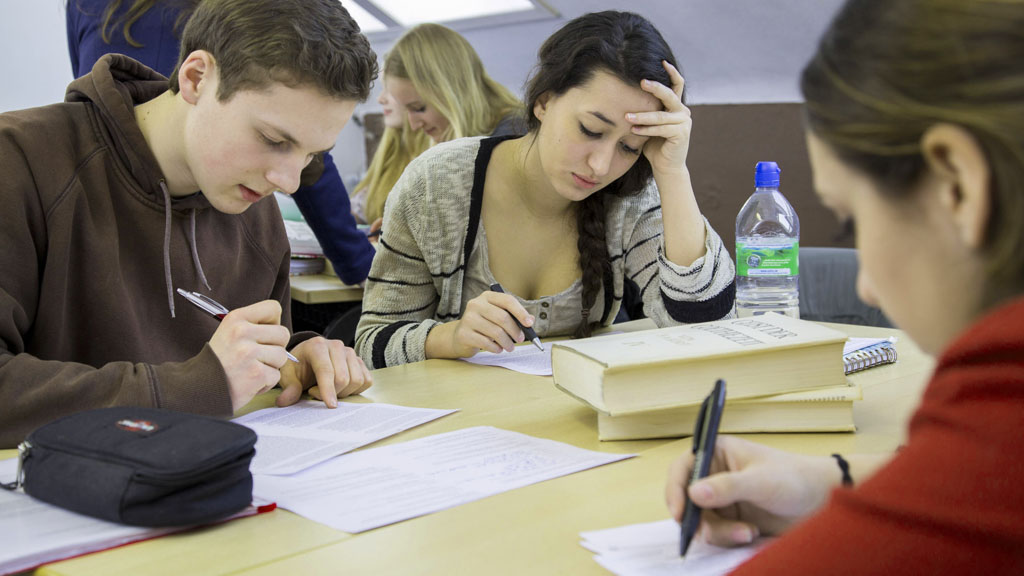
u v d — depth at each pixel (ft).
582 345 3.57
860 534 1.64
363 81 4.02
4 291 3.78
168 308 4.59
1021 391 1.52
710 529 2.35
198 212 4.69
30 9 12.58
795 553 1.71
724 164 12.55
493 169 5.88
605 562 2.28
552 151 5.18
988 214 1.54
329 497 2.79
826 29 1.83
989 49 1.51
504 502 2.73
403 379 4.52
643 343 3.53
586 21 5.17
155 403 3.43
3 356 3.57
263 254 5.21
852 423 3.39
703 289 5.55
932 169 1.61
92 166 4.23
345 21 3.99
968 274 1.64
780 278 6.18
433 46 10.22
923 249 1.68
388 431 3.53
